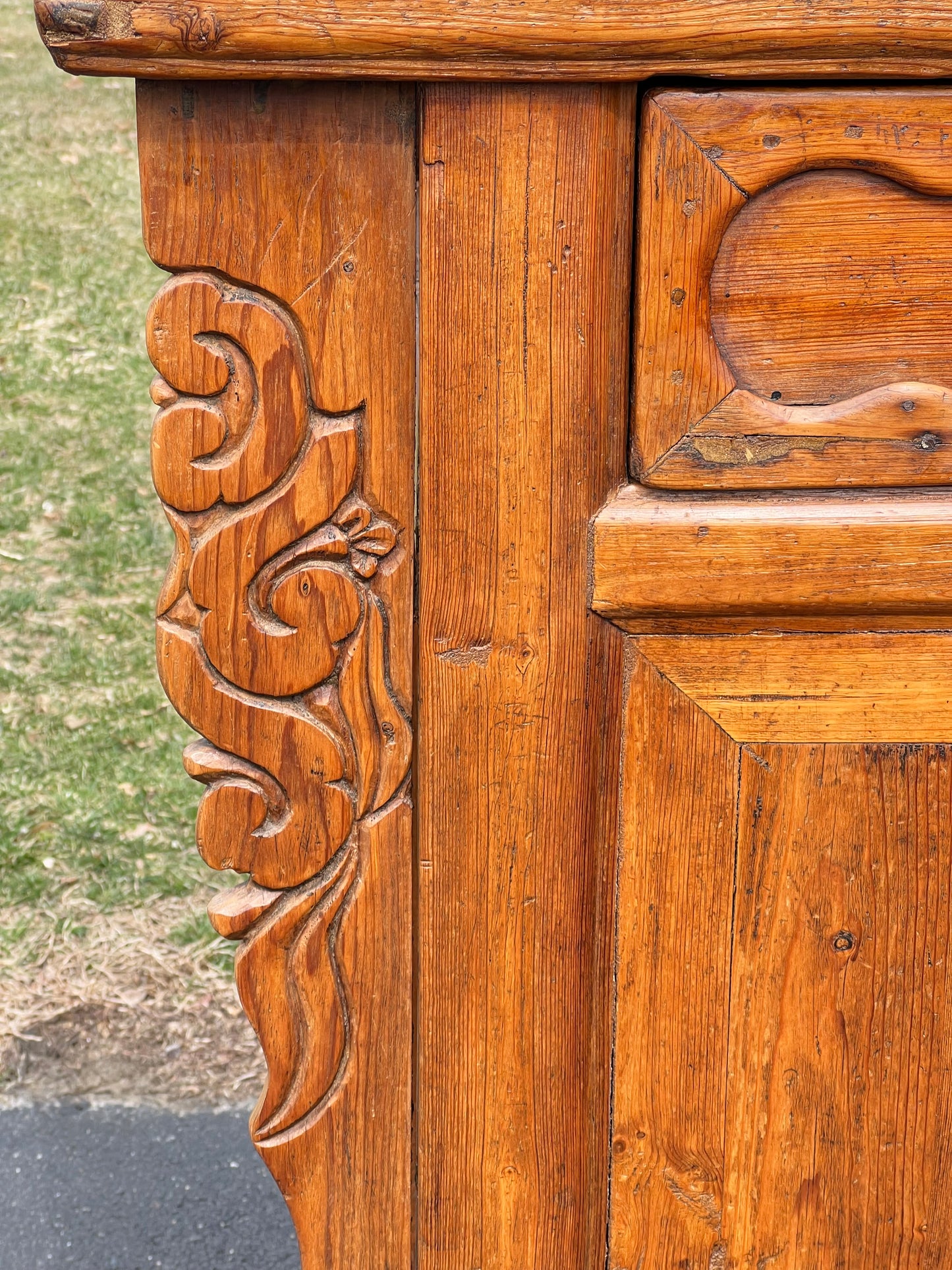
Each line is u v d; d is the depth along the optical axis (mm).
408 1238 1261
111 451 4578
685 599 1101
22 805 3117
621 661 1126
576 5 957
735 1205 1238
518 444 1087
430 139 1021
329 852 1163
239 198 1029
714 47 969
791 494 1091
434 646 1129
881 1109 1214
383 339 1064
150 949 2713
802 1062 1205
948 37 964
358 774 1152
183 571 1098
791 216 1031
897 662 1123
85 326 5316
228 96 1011
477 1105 1225
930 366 1062
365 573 1107
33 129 6883
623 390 1077
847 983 1188
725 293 1049
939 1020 1193
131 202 6273
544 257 1048
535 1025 1207
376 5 949
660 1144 1226
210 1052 2479
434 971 1194
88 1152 2256
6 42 7895
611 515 1087
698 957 1184
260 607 1109
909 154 1010
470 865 1173
